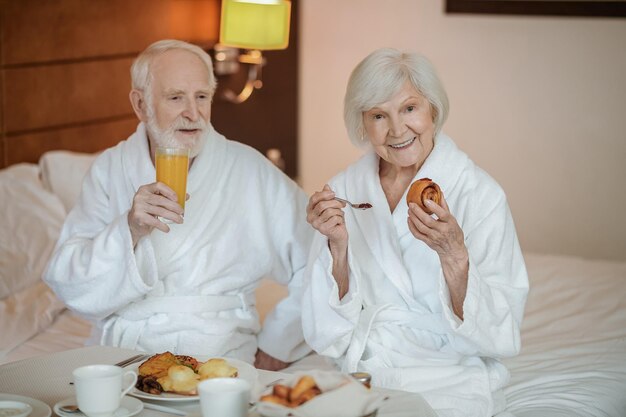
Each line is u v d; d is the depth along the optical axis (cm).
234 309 231
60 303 275
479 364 197
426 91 198
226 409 128
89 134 378
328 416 127
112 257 206
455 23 465
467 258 181
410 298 203
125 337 219
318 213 191
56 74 357
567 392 208
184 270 224
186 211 226
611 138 440
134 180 230
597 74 438
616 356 235
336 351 200
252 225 236
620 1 426
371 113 201
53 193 330
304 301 203
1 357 237
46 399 150
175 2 419
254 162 240
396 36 482
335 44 499
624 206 443
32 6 342
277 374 159
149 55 225
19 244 291
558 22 441
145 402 147
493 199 204
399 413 142
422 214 174
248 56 464
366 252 208
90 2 370
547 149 454
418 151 202
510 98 457
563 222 456
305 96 512
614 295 290
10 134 338
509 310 193
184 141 223
